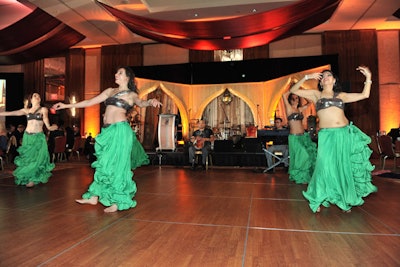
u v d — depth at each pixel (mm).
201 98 12000
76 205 2875
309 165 4418
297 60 10453
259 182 4551
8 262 1519
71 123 12109
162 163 7711
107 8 8016
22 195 3418
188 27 8484
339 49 10406
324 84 2816
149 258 1572
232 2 8672
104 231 2037
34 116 4234
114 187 2607
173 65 11383
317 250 1687
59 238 1892
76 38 11031
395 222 2283
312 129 6180
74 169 6441
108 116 2750
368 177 2721
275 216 2465
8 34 10547
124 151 2664
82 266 1474
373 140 6992
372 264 1495
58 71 12641
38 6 8422
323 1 7336
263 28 8477
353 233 2006
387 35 10344
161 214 2523
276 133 6312
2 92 12734
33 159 4156
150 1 8758
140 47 11867
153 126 11328
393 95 10195
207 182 4535
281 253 1643
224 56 11445
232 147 7398
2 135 7285
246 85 11625
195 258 1572
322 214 2537
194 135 6922
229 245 1768
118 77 2789
